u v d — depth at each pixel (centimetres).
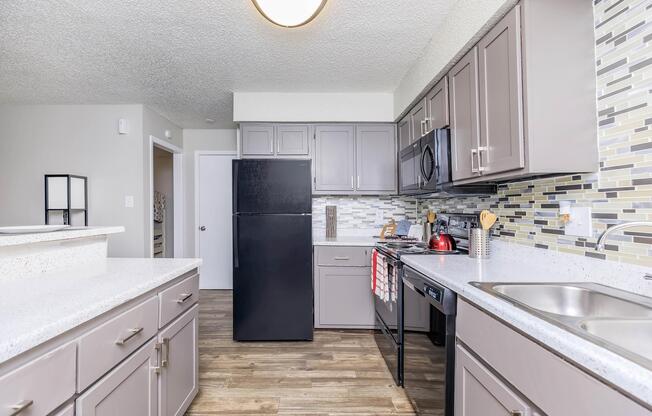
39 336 74
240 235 267
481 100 157
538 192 158
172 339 146
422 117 247
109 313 103
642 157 109
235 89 303
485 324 105
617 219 118
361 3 177
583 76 126
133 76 271
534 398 81
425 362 152
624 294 108
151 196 354
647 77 107
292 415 174
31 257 131
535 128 125
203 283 438
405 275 187
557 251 147
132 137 338
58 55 235
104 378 99
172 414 145
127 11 183
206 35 210
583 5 126
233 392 195
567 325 79
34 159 336
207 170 439
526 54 125
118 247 337
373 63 250
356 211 349
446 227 257
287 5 157
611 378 59
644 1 108
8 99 322
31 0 172
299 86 296
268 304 268
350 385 203
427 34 209
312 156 317
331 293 287
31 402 73
